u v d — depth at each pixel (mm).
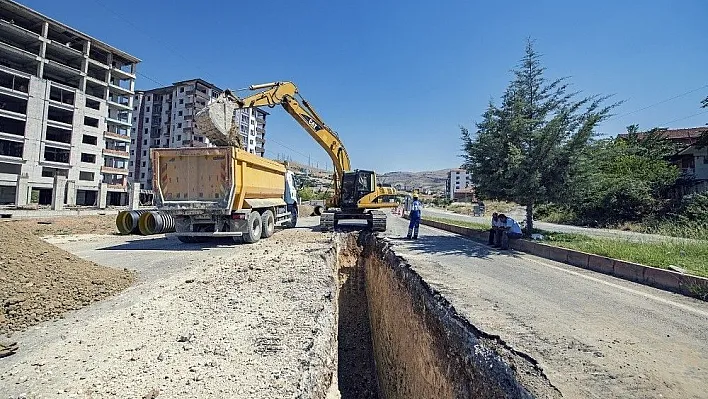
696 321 5234
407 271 8656
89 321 5211
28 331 4832
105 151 54312
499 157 14047
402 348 7891
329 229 17359
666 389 3391
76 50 51281
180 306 5883
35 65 47844
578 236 13953
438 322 5672
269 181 15414
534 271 8883
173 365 3957
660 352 4164
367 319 13242
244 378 3711
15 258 6203
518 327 4891
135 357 4113
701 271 7324
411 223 15141
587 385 3453
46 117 46375
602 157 13492
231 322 5223
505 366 3865
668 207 22953
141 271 8430
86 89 54156
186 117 74688
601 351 4168
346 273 14727
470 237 16625
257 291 6777
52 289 5914
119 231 16562
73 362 3990
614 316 5422
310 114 16875
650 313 5590
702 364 3879
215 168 12047
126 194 55156
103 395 3365
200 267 8867
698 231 13609
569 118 13219
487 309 5652
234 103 13219
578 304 6043
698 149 26922
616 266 8609
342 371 10273
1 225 7281
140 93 78438
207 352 4281
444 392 5039
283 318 5406
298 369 3928
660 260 8328
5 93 42562
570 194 13383
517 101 13883
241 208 12641
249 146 86250
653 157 28016
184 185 12148
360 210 16906
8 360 4027
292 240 13836
